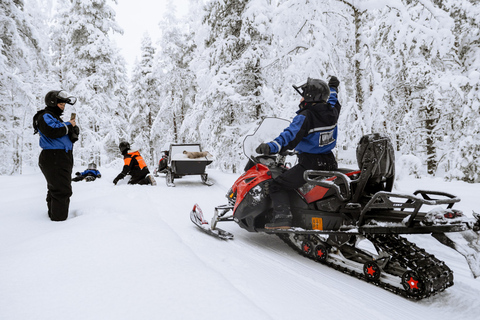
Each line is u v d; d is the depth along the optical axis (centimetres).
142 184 905
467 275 285
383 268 257
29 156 1378
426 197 280
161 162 1179
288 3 779
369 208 264
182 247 271
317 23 762
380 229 256
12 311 156
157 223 398
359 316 196
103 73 1988
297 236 343
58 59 2295
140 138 2578
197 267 222
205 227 398
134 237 285
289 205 338
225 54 1239
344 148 808
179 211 530
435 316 212
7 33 1137
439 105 1055
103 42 1975
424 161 1377
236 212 385
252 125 1195
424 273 225
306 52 748
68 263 218
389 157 269
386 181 291
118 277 198
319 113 314
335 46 808
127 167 849
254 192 367
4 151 1223
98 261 223
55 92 388
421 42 727
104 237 278
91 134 1852
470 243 204
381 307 219
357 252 289
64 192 383
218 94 1201
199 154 920
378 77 719
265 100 1177
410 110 1319
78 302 166
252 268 262
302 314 182
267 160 362
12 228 342
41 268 209
